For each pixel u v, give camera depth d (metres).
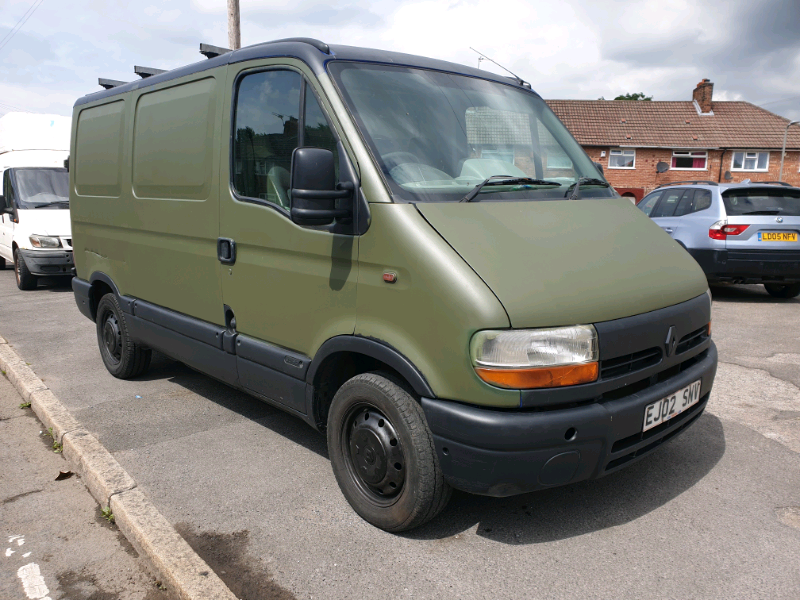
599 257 2.99
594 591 2.64
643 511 3.25
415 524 2.98
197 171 4.06
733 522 3.14
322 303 3.22
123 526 3.17
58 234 10.84
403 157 3.09
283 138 3.42
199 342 4.23
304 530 3.12
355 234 3.01
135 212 4.79
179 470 3.78
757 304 8.81
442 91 3.59
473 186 3.18
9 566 2.92
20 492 3.62
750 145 35.50
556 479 2.66
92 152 5.48
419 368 2.76
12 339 7.16
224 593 2.57
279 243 3.42
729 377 5.43
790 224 8.29
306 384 3.38
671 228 9.18
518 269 2.70
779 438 4.15
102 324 5.68
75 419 4.41
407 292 2.79
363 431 3.11
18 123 12.60
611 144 35.59
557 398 2.59
